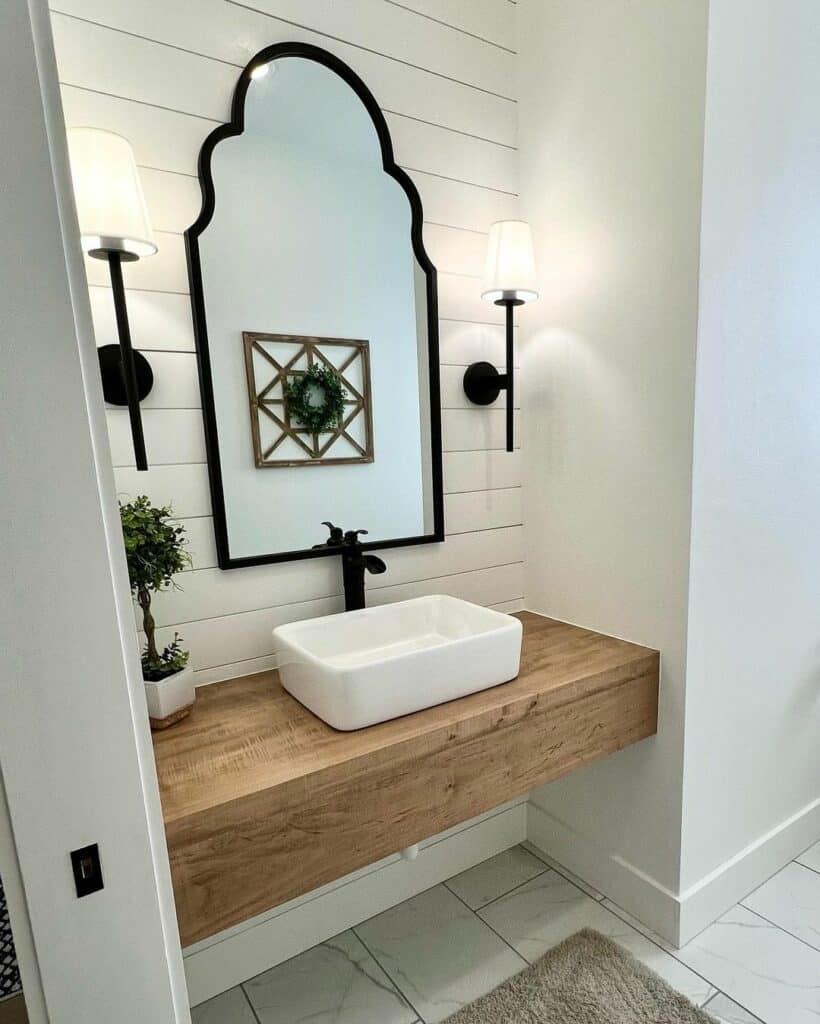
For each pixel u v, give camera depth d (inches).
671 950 57.1
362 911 63.0
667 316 50.8
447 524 63.7
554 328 61.9
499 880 68.6
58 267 20.0
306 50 49.8
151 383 46.1
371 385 57.4
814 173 56.5
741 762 60.7
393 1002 53.6
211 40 46.2
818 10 54.1
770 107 51.2
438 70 57.7
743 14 47.4
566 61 56.9
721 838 60.1
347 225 54.3
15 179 19.0
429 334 60.0
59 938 22.7
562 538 64.4
